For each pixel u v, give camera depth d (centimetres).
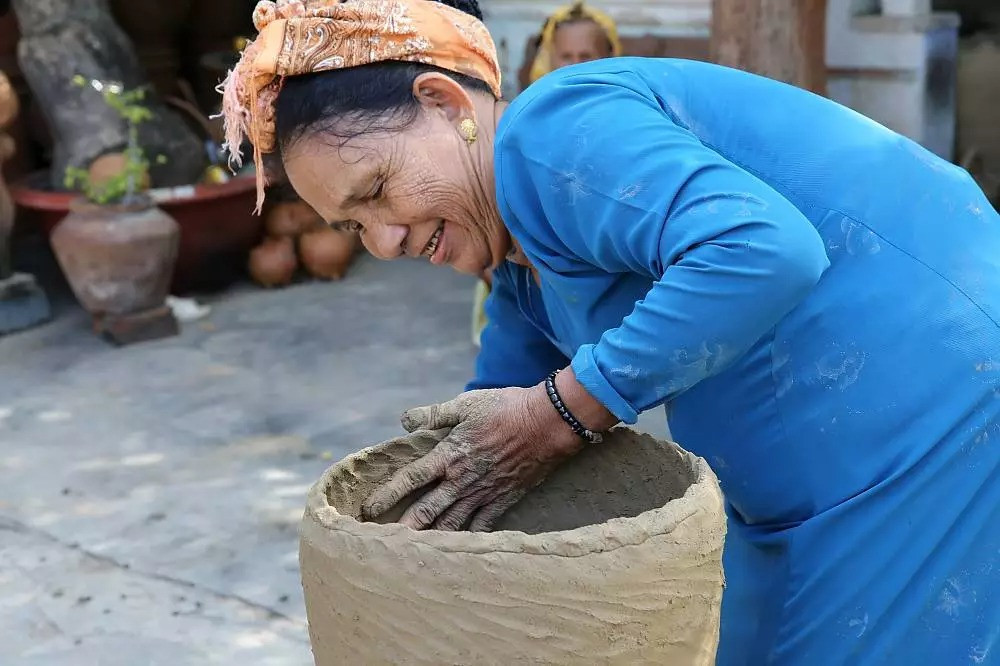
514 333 164
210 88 660
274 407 407
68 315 520
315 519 113
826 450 131
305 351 466
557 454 122
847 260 129
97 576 296
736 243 109
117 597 285
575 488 138
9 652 263
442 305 520
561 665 103
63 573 298
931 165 136
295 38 121
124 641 265
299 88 123
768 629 141
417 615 104
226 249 550
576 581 102
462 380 428
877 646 133
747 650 145
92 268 470
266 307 527
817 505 134
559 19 462
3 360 466
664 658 109
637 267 121
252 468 358
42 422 400
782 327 128
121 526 323
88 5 544
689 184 112
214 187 525
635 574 104
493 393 124
